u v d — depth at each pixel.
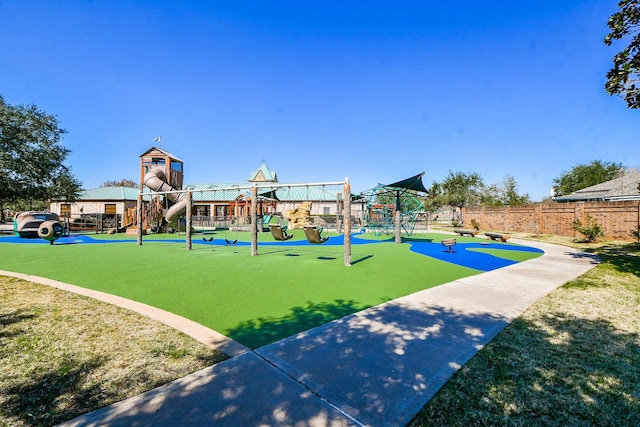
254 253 11.59
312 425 2.20
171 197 24.67
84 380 2.82
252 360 3.19
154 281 6.99
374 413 2.34
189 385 2.72
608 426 2.26
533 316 4.60
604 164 46.69
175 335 3.86
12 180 24.70
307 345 3.55
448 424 2.25
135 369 3.02
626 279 7.23
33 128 25.95
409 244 16.58
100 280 7.09
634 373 2.99
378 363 3.13
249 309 4.96
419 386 2.72
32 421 2.24
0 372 2.96
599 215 18.20
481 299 5.53
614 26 7.63
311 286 6.54
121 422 2.23
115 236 23.12
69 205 40.59
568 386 2.76
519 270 8.56
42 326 4.16
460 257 11.27
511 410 2.42
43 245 15.91
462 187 43.84
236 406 2.41
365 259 10.67
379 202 28.78
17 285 6.54
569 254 12.12
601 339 3.76
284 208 46.03
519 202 42.12
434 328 4.09
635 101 7.85
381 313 4.71
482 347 3.52
